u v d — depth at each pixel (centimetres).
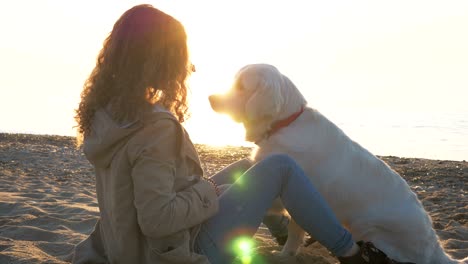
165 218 198
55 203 489
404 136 3306
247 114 316
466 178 829
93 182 693
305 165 295
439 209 540
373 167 296
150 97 206
